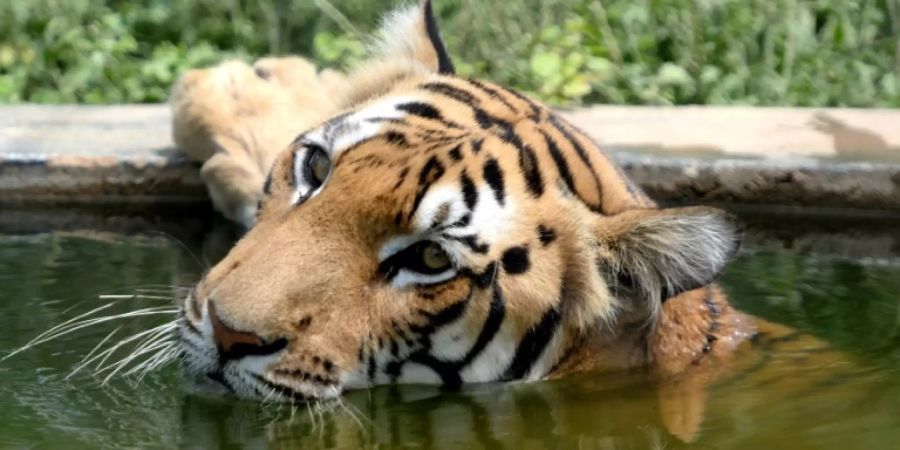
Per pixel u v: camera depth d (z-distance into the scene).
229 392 6.24
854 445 5.57
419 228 6.12
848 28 13.84
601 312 6.58
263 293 6.08
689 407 6.18
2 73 13.02
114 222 9.70
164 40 13.93
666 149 10.22
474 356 6.46
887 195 9.62
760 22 13.65
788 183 9.74
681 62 12.96
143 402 6.12
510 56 12.47
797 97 12.61
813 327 7.36
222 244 8.94
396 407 6.25
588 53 12.77
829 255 8.91
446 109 6.74
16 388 6.21
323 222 6.22
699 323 7.13
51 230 9.34
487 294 6.32
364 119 6.57
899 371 6.59
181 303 7.04
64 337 6.91
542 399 6.35
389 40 7.77
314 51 13.41
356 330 6.27
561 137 6.89
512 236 6.34
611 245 6.54
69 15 13.61
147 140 10.48
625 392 6.45
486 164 6.35
